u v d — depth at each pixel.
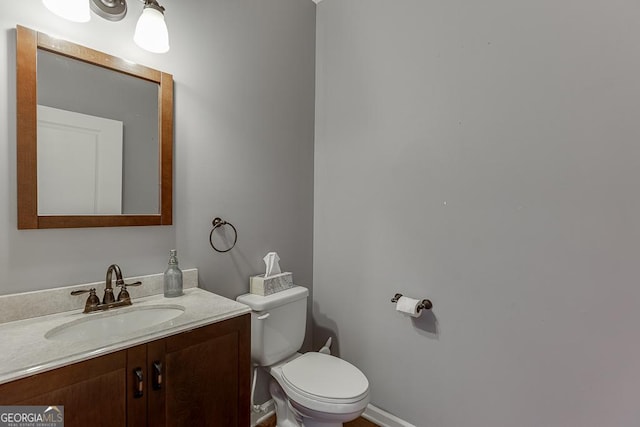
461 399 1.53
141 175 1.32
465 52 1.50
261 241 1.83
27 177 1.05
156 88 1.36
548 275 1.29
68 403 0.79
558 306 1.27
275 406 1.79
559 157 1.26
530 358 1.34
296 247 2.06
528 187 1.33
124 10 1.22
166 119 1.38
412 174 1.69
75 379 0.80
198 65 1.51
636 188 1.12
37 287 1.08
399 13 1.73
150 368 0.94
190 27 1.48
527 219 1.34
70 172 1.14
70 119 1.14
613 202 1.16
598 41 1.18
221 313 1.14
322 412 1.33
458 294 1.54
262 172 1.83
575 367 1.24
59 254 1.13
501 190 1.40
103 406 0.85
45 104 1.08
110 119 1.23
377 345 1.85
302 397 1.38
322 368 1.57
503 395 1.41
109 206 1.23
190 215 1.49
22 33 1.03
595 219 1.19
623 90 1.13
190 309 1.18
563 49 1.25
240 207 1.72
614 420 1.17
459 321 1.53
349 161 1.98
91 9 1.16
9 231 1.03
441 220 1.59
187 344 1.03
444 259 1.58
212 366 1.10
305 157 2.11
